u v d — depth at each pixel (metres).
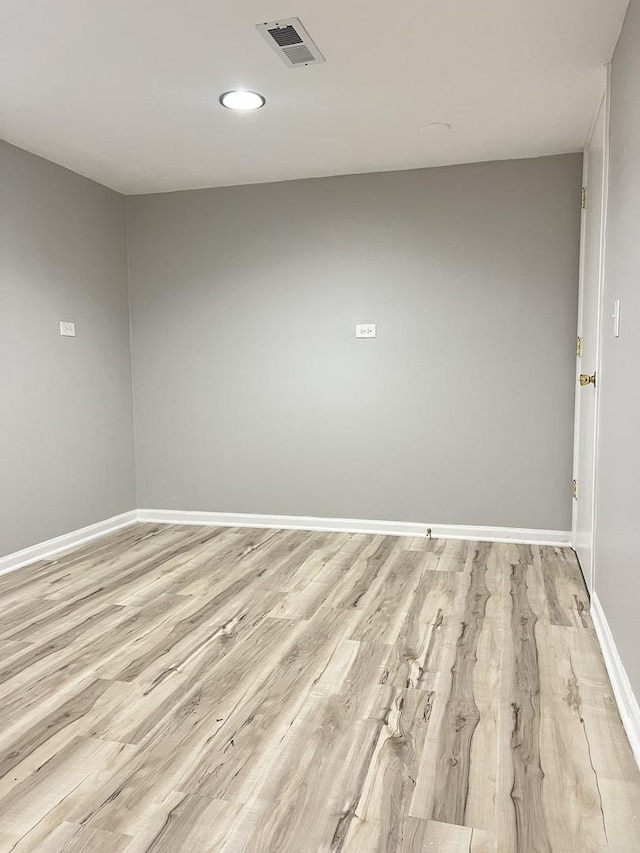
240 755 1.75
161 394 4.42
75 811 1.54
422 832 1.46
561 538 3.82
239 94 2.79
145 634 2.56
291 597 2.96
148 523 4.43
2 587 3.14
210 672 2.23
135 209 4.35
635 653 1.80
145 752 1.77
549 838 1.44
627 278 2.02
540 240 3.71
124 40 2.32
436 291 3.89
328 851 1.40
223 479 4.37
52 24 2.21
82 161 3.65
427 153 3.60
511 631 2.55
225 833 1.46
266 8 2.12
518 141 3.42
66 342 3.80
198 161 3.67
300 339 4.14
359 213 3.97
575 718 1.92
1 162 3.30
